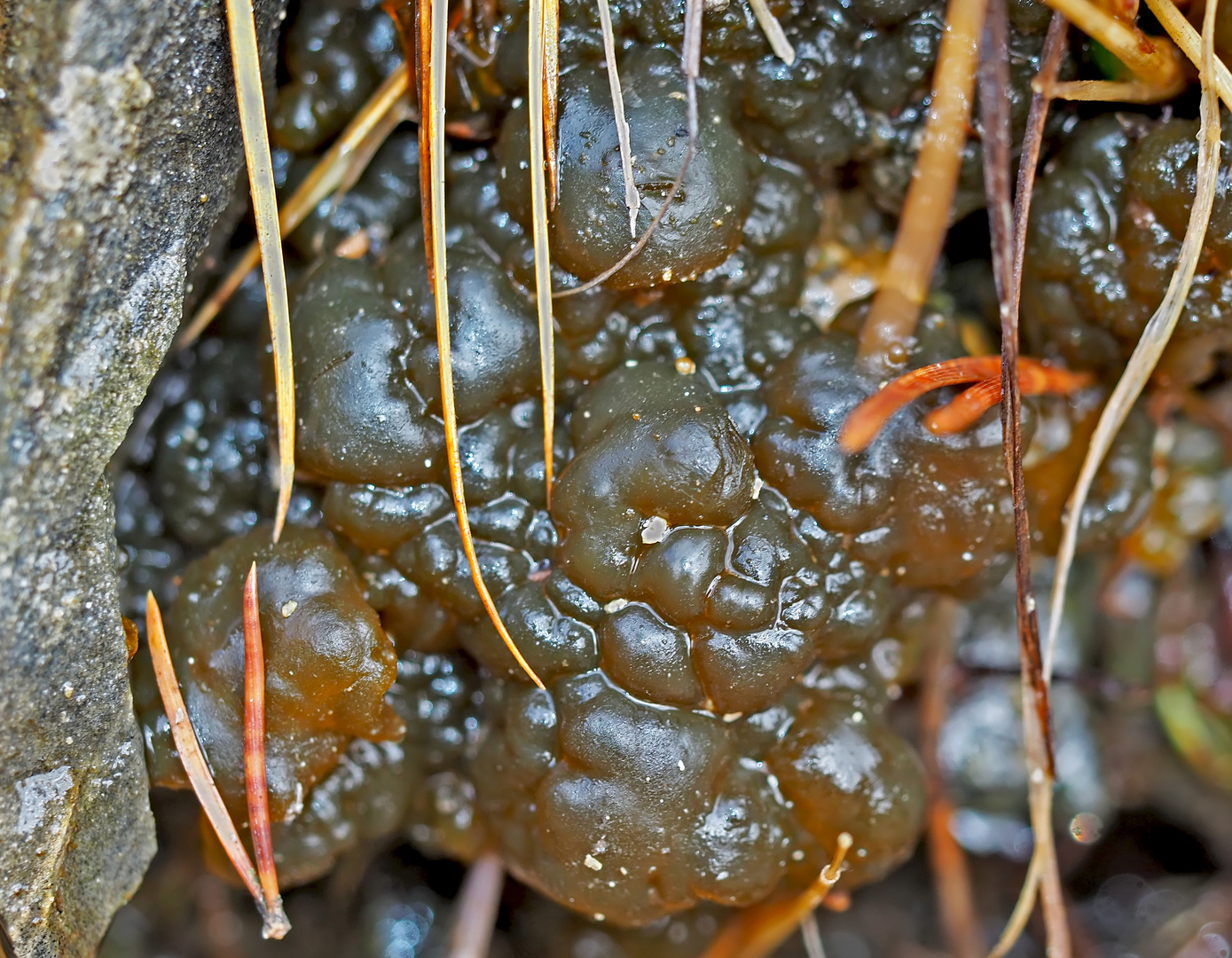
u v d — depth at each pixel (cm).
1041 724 27
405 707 27
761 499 26
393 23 27
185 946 30
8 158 25
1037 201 27
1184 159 26
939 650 30
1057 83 26
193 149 26
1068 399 27
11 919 26
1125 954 31
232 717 26
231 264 28
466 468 26
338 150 27
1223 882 31
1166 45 26
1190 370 27
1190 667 30
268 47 26
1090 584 30
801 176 27
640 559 26
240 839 27
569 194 26
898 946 30
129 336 26
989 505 27
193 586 27
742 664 26
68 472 25
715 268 26
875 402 26
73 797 26
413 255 27
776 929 28
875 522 27
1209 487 30
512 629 26
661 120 26
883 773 27
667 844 26
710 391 27
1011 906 31
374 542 27
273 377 27
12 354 25
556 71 26
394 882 31
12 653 25
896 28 27
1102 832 31
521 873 27
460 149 27
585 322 27
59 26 25
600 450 26
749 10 26
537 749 27
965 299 28
